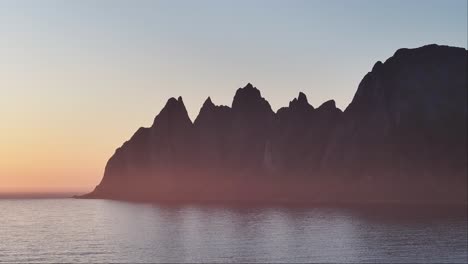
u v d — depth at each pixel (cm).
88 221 16038
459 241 9925
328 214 16225
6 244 10469
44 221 16188
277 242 10338
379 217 14762
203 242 10519
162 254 9038
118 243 10506
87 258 8700
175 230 12912
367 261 8150
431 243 9738
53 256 8912
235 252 9181
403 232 11300
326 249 9331
